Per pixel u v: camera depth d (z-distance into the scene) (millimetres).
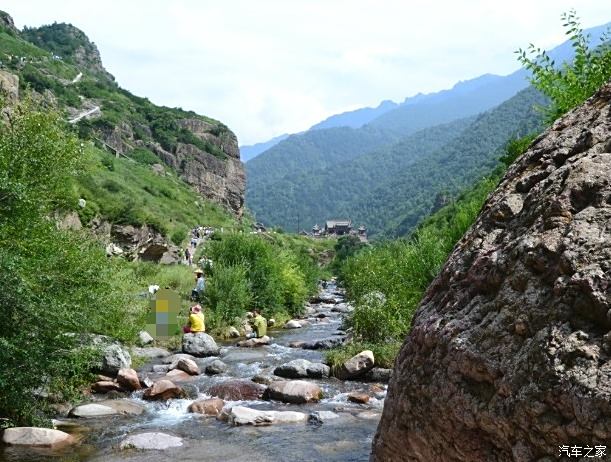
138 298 14789
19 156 8664
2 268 7090
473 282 3764
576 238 3141
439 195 127250
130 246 28703
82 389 9672
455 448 3449
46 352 7613
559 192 3547
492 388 3188
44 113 9406
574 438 2648
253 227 123062
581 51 7793
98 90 124000
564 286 2998
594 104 4227
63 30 175000
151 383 10531
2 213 8156
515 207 3941
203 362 13398
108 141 100250
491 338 3287
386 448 4215
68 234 9250
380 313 13750
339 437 7602
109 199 29438
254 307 22516
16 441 7172
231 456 6883
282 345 16516
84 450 7066
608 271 2861
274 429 7996
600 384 2572
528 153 4363
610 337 2689
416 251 15297
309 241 108875
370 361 11430
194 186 116125
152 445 7164
